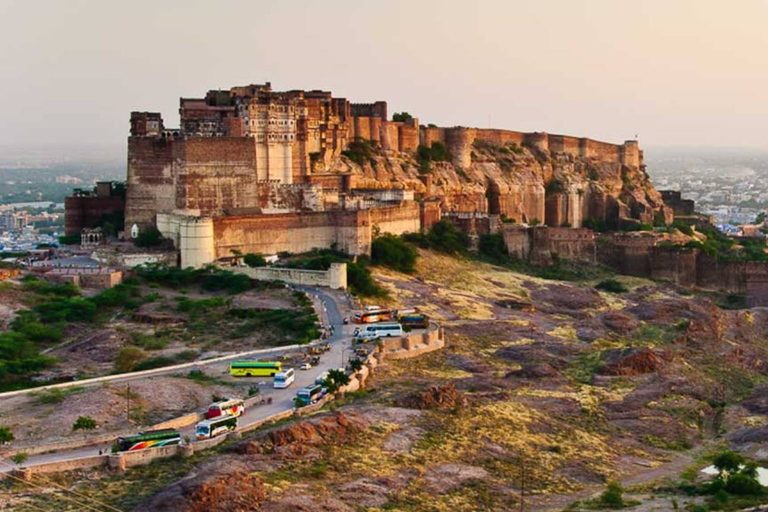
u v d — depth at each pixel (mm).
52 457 94625
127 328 150500
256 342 143625
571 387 136750
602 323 179250
